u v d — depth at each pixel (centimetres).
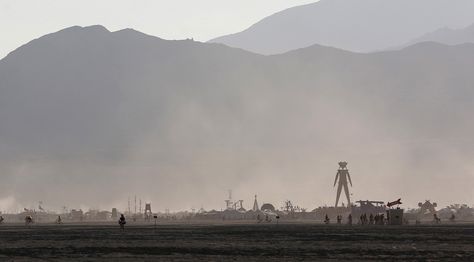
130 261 14150
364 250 16912
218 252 16488
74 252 16788
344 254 15700
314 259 14462
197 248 17962
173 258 14825
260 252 16438
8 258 15138
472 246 18062
